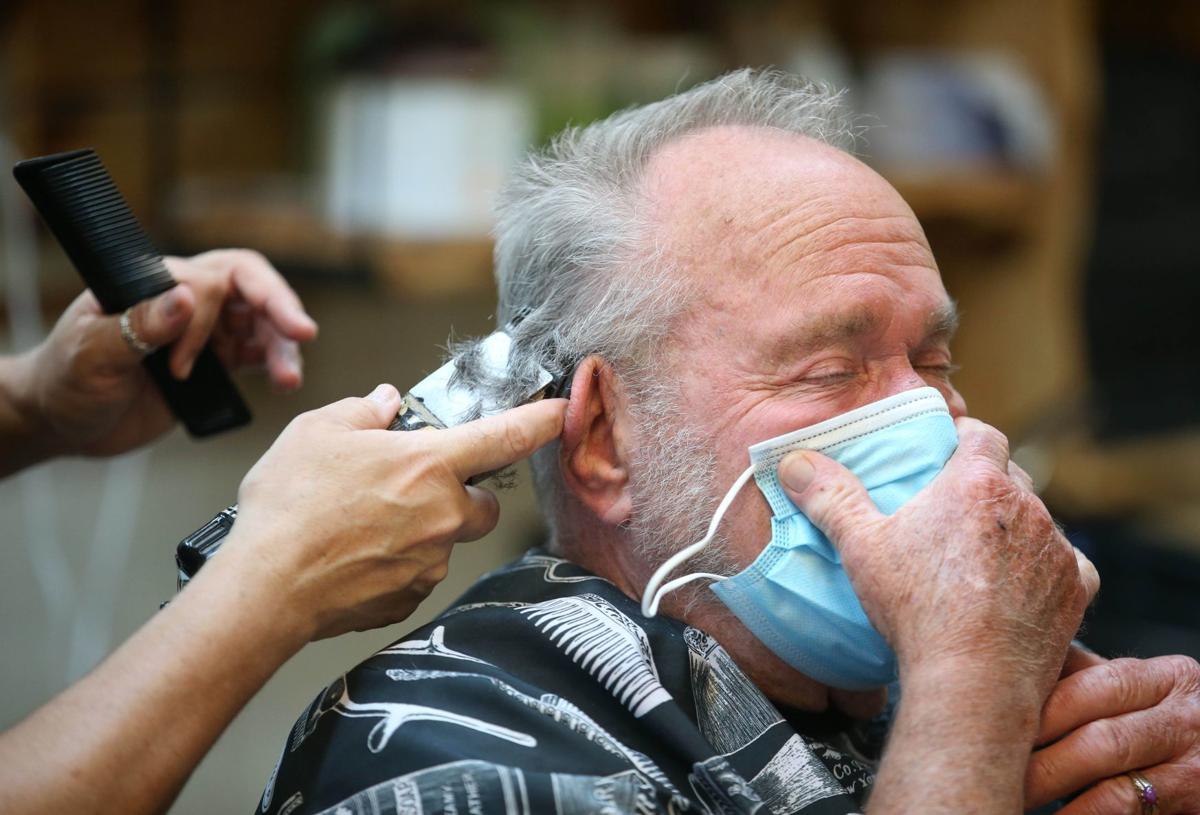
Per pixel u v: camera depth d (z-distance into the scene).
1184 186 2.64
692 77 2.13
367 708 0.99
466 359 1.08
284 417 2.16
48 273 1.92
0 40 1.86
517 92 1.90
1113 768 0.98
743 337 1.05
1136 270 2.60
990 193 2.24
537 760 0.93
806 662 1.07
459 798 0.90
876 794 0.89
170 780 0.86
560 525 1.17
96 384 1.31
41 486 1.99
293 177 2.16
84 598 2.03
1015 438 2.41
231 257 1.38
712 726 1.03
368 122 1.81
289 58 2.14
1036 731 0.91
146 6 1.99
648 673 1.00
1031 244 2.37
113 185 1.22
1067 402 2.39
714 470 1.06
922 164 2.20
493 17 2.01
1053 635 0.94
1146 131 2.60
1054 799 0.99
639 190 1.11
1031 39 2.36
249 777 2.12
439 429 1.00
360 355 2.22
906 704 0.90
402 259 1.79
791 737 1.02
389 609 0.98
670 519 1.07
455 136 1.81
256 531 0.93
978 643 0.90
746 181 1.08
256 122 2.13
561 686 1.01
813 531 1.02
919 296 1.08
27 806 0.81
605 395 1.09
